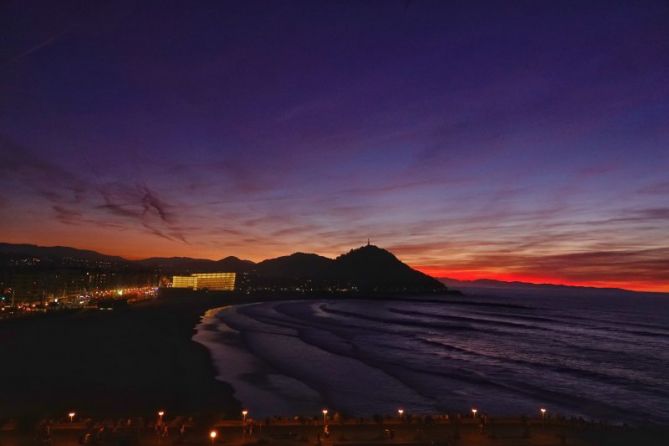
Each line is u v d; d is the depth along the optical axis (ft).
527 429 66.54
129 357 153.38
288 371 144.87
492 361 187.01
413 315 470.39
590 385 146.30
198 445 59.98
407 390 126.00
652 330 351.05
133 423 66.90
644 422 106.42
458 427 67.97
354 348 204.13
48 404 96.37
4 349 158.71
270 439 62.34
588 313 550.77
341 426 67.46
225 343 203.00
